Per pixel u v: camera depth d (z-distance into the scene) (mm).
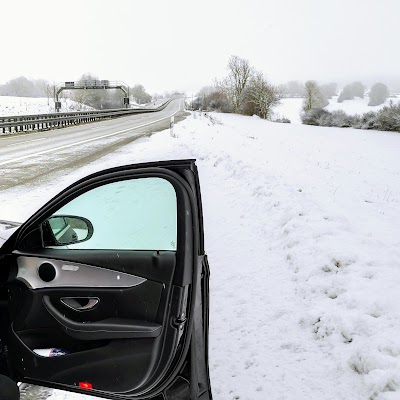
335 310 4156
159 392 2346
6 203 8953
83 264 2420
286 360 3641
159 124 41344
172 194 2305
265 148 20766
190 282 2260
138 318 2316
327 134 37781
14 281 2525
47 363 2430
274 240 6590
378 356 3252
